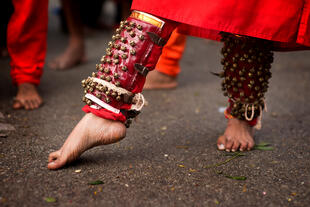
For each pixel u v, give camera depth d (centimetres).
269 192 122
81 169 133
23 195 114
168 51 243
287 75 294
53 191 117
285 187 126
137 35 121
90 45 375
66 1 281
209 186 126
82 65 302
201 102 229
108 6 665
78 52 297
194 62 333
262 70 145
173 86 255
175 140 168
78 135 128
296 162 146
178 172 135
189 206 113
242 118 156
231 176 133
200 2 115
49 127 176
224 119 201
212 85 267
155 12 119
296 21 122
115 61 122
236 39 140
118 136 127
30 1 188
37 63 204
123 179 128
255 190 124
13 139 159
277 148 161
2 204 109
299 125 192
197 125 190
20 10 189
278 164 144
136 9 121
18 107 200
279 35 122
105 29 455
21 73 201
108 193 118
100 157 145
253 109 149
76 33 293
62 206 110
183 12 117
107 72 123
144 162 142
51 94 229
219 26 116
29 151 147
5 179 123
